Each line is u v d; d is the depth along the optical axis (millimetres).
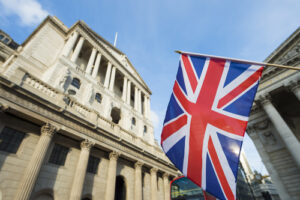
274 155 22062
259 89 24203
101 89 25953
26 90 13102
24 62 20422
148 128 33281
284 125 19688
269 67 24031
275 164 21531
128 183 20844
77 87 22156
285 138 18781
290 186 19391
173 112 9156
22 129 13555
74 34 27000
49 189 13258
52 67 20812
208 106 8305
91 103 22406
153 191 23062
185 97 9102
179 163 7602
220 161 6938
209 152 7324
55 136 15430
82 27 28688
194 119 8328
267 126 24156
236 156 6723
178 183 25812
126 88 33781
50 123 14031
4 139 12422
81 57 29516
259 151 23625
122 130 22812
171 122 8914
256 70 7859
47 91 15766
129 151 21688
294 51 22047
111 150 19078
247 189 51906
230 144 7070
